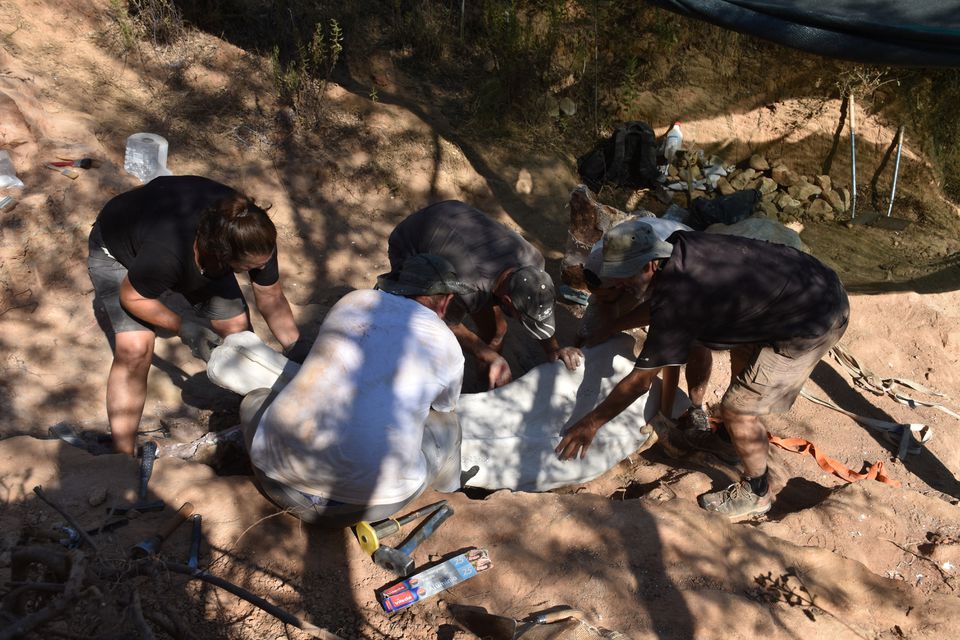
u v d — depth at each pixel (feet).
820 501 14.17
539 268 13.44
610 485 14.06
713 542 11.51
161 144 17.66
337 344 9.74
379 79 23.79
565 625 9.66
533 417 14.03
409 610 9.97
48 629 8.16
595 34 27.14
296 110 20.65
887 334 19.81
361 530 10.33
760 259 11.51
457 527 11.05
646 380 11.91
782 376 12.00
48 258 15.35
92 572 8.04
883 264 23.77
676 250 11.39
